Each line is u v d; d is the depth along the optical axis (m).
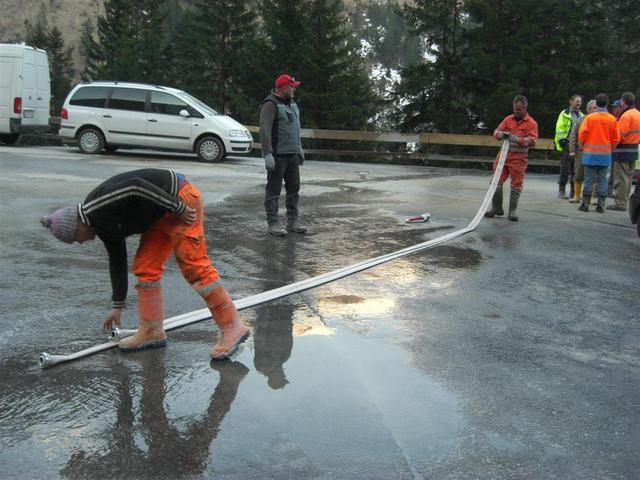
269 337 4.42
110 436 3.06
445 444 3.09
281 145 7.74
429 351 4.29
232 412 3.32
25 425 3.14
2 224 7.72
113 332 4.20
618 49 31.50
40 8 142.50
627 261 7.33
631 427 3.35
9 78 17.41
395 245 7.68
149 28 49.69
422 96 31.53
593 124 10.67
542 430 3.28
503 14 30.05
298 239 7.79
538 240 8.32
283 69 35.28
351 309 5.13
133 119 16.94
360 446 3.03
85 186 10.94
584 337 4.73
